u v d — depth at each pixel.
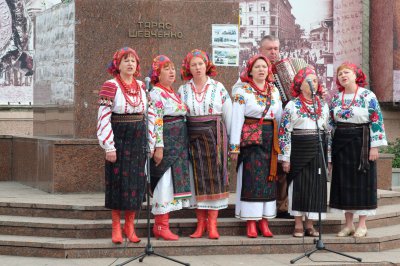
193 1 9.70
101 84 9.40
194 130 7.72
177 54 9.66
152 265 7.02
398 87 14.63
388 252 7.81
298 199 7.77
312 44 14.98
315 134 7.80
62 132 9.67
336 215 8.41
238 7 9.83
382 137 7.82
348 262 7.26
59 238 7.58
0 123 13.24
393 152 13.42
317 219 7.77
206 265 7.04
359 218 7.92
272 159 7.81
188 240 7.53
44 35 10.59
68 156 8.95
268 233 7.82
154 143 7.44
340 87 8.06
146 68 9.55
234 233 7.91
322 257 7.49
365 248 7.82
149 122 7.43
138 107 7.36
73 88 9.33
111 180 7.32
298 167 7.79
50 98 10.19
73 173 8.96
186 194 7.60
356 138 7.85
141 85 7.52
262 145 7.77
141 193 7.33
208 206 7.64
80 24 9.35
